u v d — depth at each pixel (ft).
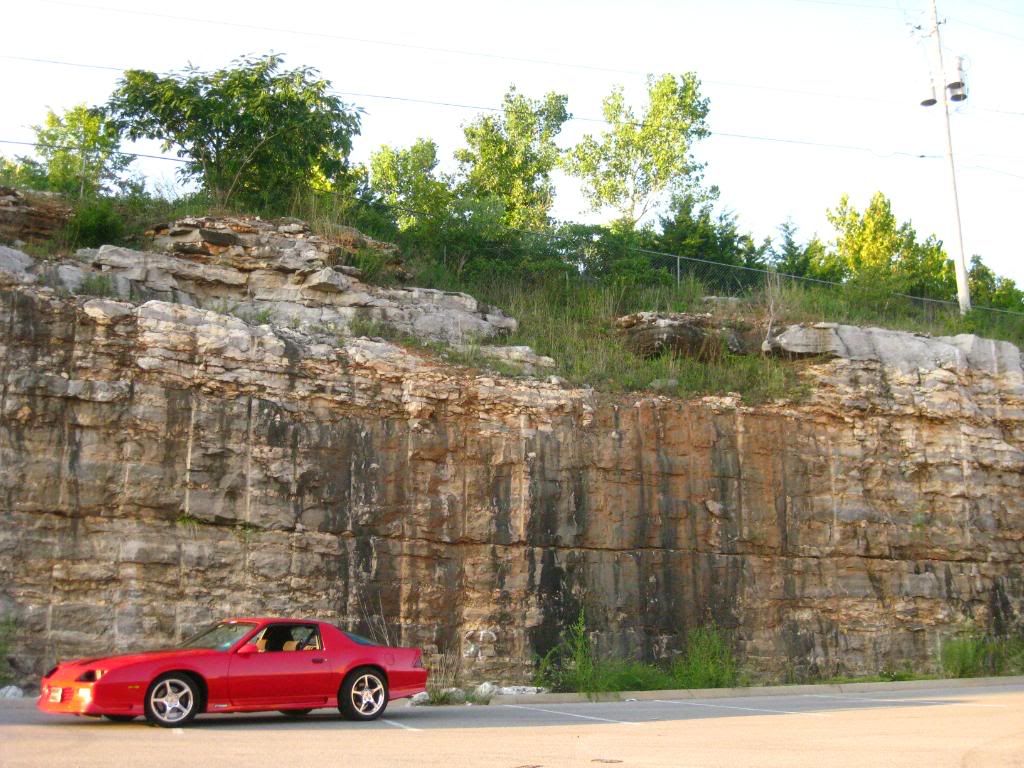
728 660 65.16
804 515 73.77
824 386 78.33
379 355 65.51
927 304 106.52
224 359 60.49
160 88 82.43
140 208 76.02
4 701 47.60
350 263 75.25
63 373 56.59
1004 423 83.56
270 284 70.18
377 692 40.98
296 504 60.29
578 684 58.44
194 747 30.91
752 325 84.23
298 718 41.57
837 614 72.74
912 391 80.23
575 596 65.62
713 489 71.15
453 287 85.20
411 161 110.93
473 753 30.99
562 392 69.62
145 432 57.52
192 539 57.36
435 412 65.41
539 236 97.25
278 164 84.64
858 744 33.78
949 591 76.48
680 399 74.59
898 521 76.74
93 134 88.17
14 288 57.57
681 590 68.44
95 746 30.76
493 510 65.05
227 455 59.21
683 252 111.86
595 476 68.18
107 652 53.72
